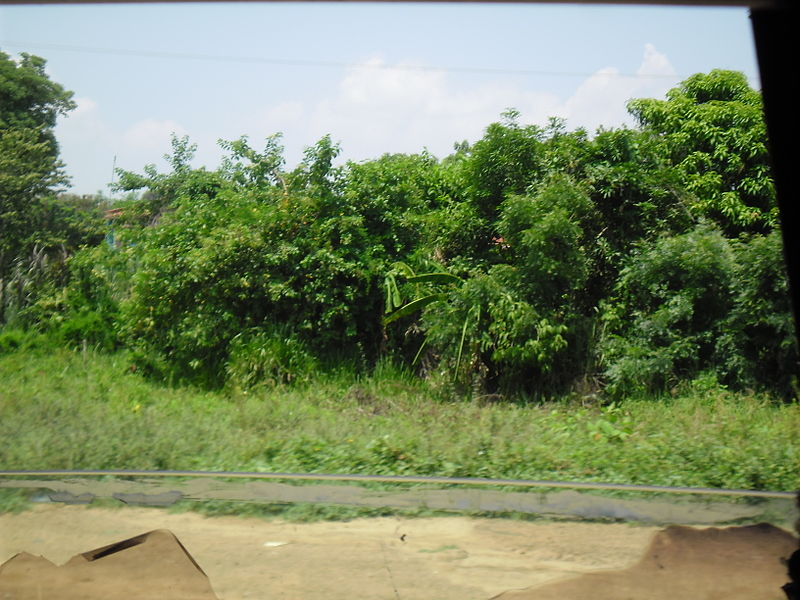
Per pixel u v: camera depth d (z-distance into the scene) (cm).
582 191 984
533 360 927
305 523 389
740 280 912
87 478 468
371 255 1080
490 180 1079
